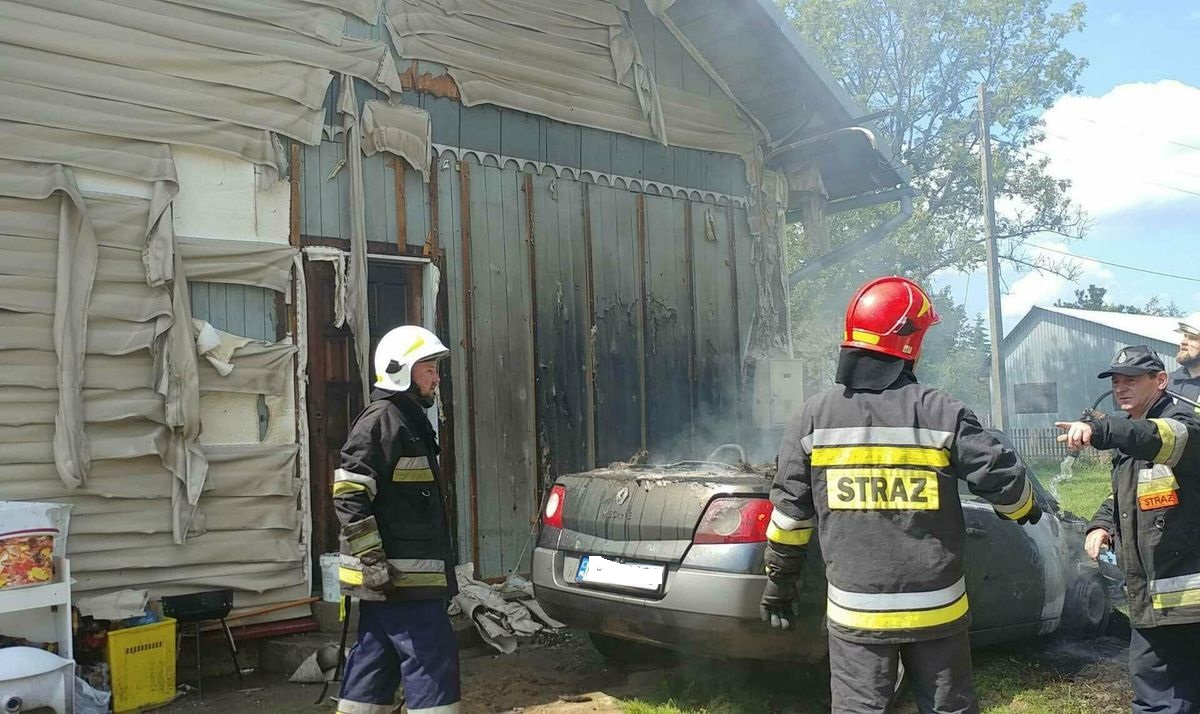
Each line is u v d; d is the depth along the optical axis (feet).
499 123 23.89
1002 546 16.87
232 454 18.83
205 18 19.10
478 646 19.76
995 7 89.66
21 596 14.21
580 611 15.37
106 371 17.62
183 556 18.22
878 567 9.69
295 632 19.29
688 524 14.11
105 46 17.89
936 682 9.61
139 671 16.20
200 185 18.98
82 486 17.21
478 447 22.76
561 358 24.53
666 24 27.50
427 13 22.59
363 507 11.21
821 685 15.23
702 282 28.09
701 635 13.79
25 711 13.23
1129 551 12.02
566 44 25.25
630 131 26.55
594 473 16.33
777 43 26.86
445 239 22.66
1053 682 16.90
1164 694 11.95
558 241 24.82
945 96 92.94
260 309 19.63
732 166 29.37
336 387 20.76
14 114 16.89
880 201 33.32
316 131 20.39
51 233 17.28
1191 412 11.39
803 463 10.52
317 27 20.53
